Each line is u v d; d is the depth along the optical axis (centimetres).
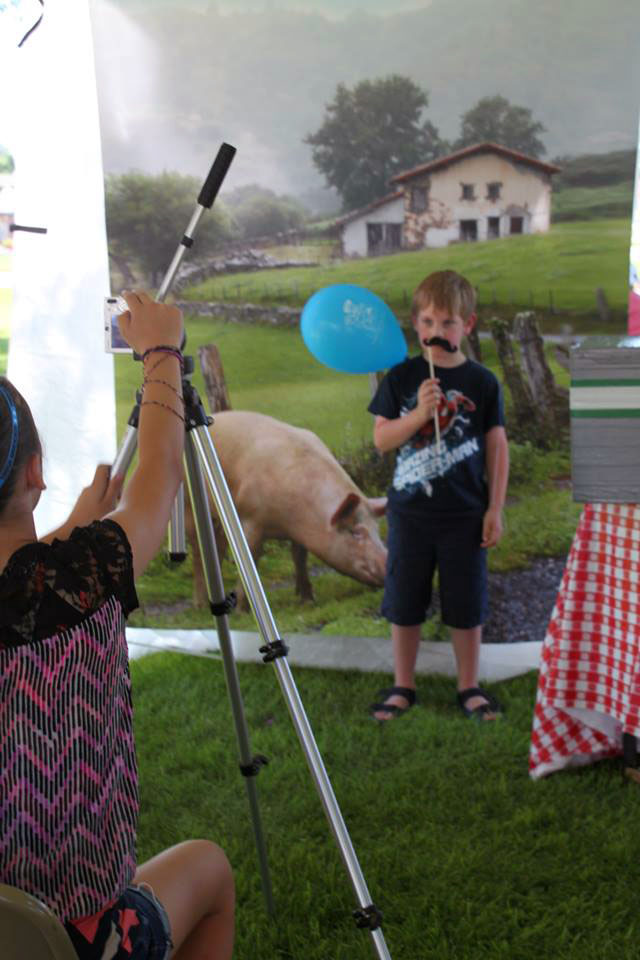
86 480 334
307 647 348
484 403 312
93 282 325
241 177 328
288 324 336
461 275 324
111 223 325
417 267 328
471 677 318
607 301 317
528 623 336
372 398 334
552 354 323
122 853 106
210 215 330
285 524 345
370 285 332
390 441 311
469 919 214
